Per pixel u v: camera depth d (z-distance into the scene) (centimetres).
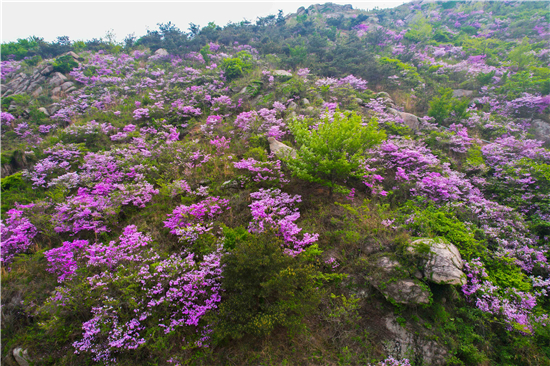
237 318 418
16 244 564
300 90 1112
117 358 414
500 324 455
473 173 781
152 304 427
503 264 520
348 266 509
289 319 410
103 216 619
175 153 823
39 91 1316
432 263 469
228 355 417
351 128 642
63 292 437
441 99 1029
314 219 594
